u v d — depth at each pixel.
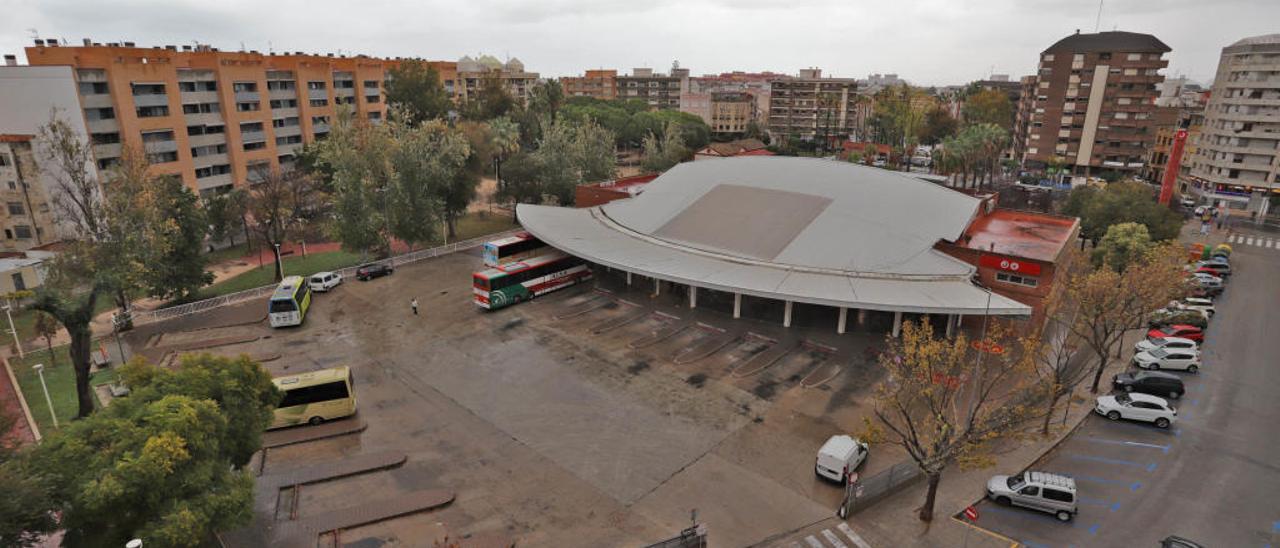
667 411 32.56
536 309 47.38
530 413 32.47
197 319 46.38
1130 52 109.00
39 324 38.94
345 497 25.66
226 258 66.94
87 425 19.75
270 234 72.25
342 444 29.69
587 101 176.50
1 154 61.44
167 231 47.09
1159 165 118.88
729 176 58.81
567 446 29.48
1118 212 62.47
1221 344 43.66
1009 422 27.75
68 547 18.62
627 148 157.25
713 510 25.02
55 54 66.25
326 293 51.50
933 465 23.59
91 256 42.19
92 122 66.44
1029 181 117.31
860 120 187.50
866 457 28.47
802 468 27.88
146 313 46.81
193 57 79.62
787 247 46.72
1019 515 25.27
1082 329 40.59
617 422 31.50
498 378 36.34
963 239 49.56
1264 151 94.12
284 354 39.91
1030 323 42.72
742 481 26.89
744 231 49.62
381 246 60.53
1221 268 60.97
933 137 166.62
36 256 56.16
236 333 43.62
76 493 17.98
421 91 120.88
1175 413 32.62
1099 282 33.91
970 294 39.00
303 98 96.06
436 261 60.78
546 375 36.66
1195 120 115.50
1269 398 35.53
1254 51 93.00
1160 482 27.64
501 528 23.83
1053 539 23.84
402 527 23.81
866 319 44.50
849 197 51.66
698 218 52.94
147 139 71.88
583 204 70.12
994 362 38.31
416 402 33.69
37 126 64.56
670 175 64.06
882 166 126.56
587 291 51.44
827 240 46.75
